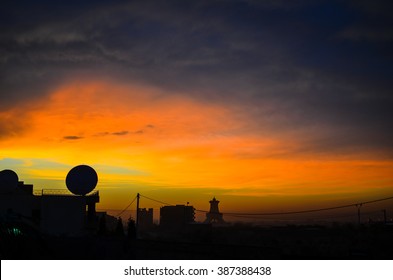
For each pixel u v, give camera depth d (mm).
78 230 70062
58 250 48219
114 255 43031
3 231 49031
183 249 37625
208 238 95688
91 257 45250
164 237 100188
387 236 84000
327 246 71438
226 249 35281
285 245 79812
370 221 121438
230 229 129250
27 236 49906
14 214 56875
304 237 99562
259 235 108750
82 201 71312
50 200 70125
